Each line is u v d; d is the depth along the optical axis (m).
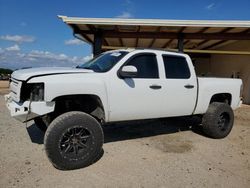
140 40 13.21
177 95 5.34
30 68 4.74
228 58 14.70
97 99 4.41
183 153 4.93
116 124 7.26
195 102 5.68
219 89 6.09
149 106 4.96
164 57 5.28
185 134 6.37
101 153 4.80
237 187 3.59
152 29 10.55
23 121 4.11
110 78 4.50
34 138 5.58
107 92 4.45
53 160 3.87
